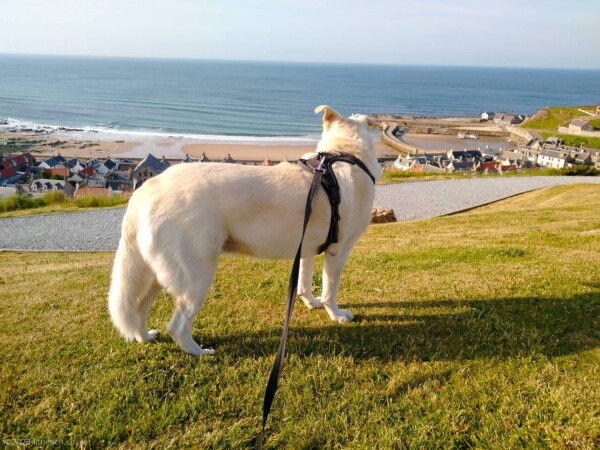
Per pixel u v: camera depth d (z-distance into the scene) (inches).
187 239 131.6
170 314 186.4
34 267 330.3
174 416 117.6
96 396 125.2
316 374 136.6
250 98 5590.6
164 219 131.4
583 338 153.6
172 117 3924.7
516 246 299.4
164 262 133.1
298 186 142.9
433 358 145.1
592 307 177.6
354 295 204.7
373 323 173.0
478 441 108.1
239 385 131.6
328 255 164.7
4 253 434.3
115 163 2183.8
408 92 7603.4
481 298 193.9
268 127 3560.5
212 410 120.6
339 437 111.1
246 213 137.3
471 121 4475.9
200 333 165.0
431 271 240.8
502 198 737.0
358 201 157.6
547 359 140.8
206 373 136.7
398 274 236.7
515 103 6688.0
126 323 144.4
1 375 135.5
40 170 2087.8
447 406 120.0
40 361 144.2
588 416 112.6
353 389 129.3
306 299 187.5
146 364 140.9
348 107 5369.1
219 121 3789.4
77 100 4877.0
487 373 134.7
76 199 766.5
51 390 128.6
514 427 111.9
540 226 405.1
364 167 161.3
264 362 143.9
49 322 178.5
